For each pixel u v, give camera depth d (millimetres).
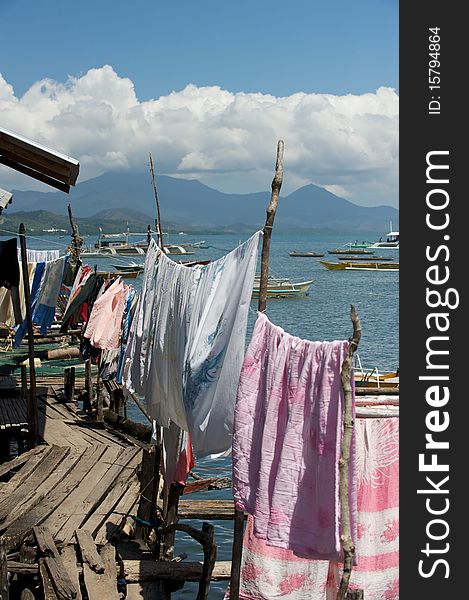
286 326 40812
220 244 167500
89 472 10430
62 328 15016
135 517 8930
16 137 10023
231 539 11797
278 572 5766
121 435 12477
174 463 8750
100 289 13633
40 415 14055
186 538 11773
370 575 5684
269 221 5715
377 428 5723
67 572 7082
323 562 5766
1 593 6645
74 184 11148
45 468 10555
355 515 4691
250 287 5723
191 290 7172
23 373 15297
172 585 7789
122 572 7570
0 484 9773
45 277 15500
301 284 51656
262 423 5172
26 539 7957
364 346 33469
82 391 16703
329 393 4750
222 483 11836
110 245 73812
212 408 5977
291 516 4906
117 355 13023
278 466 4977
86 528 8406
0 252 11688
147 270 9609
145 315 9352
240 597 5820
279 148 5777
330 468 4734
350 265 79188
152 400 8805
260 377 5238
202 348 6242
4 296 15664
